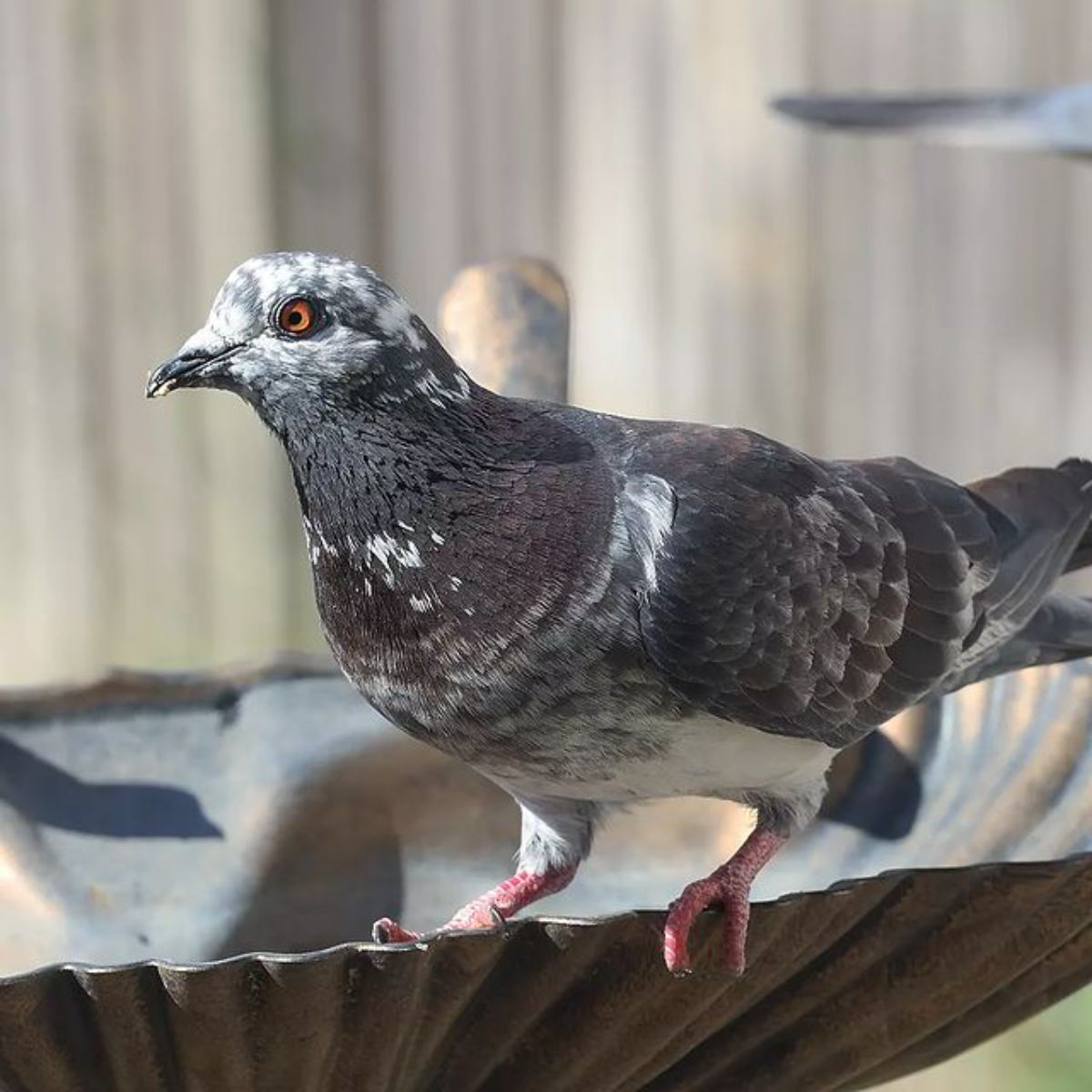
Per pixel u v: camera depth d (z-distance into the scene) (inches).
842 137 629.3
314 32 693.3
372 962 201.0
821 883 300.4
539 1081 229.6
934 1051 257.9
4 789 311.3
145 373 712.4
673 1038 231.5
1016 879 225.3
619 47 652.1
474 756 263.9
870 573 276.7
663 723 259.8
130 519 717.9
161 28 696.4
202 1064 208.4
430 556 252.5
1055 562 299.0
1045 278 616.4
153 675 327.3
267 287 255.0
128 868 309.4
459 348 347.3
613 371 663.8
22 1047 202.7
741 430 283.6
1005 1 613.0
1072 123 464.8
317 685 330.6
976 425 628.4
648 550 256.7
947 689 295.4
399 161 692.7
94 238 705.0
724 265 646.5
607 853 316.8
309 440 256.7
